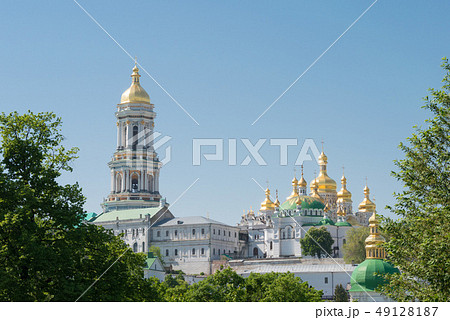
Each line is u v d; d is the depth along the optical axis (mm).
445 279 70875
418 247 75812
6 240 82875
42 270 81312
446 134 78125
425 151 79000
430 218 75812
